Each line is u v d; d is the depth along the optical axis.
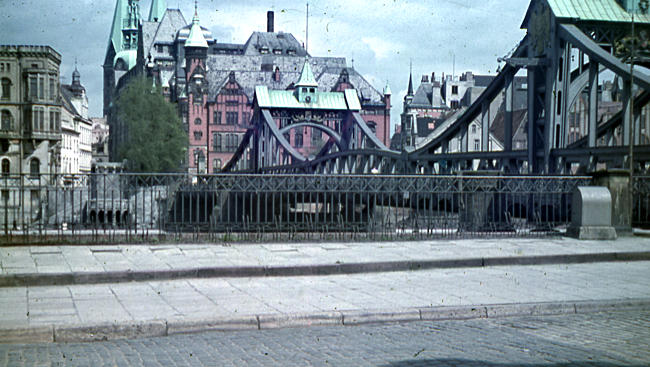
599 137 42.09
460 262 14.23
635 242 17.55
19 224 17.62
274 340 7.99
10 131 78.00
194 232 18.00
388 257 14.41
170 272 12.32
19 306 9.63
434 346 7.62
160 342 7.93
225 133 149.62
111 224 18.12
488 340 7.94
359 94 159.75
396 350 7.43
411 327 8.78
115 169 89.94
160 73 167.75
